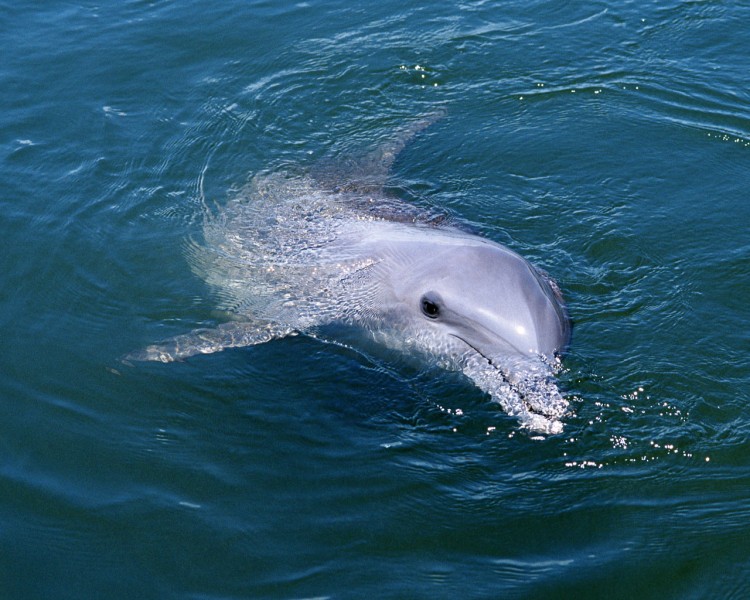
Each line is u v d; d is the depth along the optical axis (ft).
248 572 22.54
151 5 50.57
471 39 47.73
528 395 26.30
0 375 28.63
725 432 25.89
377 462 25.71
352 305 30.42
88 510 24.25
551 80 44.65
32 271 33.09
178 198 37.40
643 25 48.01
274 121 42.45
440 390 28.17
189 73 45.34
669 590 21.83
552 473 25.05
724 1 49.37
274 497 24.64
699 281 31.78
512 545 23.13
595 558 22.63
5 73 44.73
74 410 27.53
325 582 22.24
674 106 42.32
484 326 27.07
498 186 37.60
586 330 29.50
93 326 31.01
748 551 22.63
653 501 24.06
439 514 24.03
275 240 34.40
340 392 28.43
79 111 42.34
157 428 26.99
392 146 40.57
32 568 22.71
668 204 35.96
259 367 29.45
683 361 28.30
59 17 49.37
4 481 25.03
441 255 29.27
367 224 33.55
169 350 29.68
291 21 49.37
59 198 36.86
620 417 26.40
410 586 22.06
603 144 40.01
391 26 48.93
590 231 34.53
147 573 22.58
